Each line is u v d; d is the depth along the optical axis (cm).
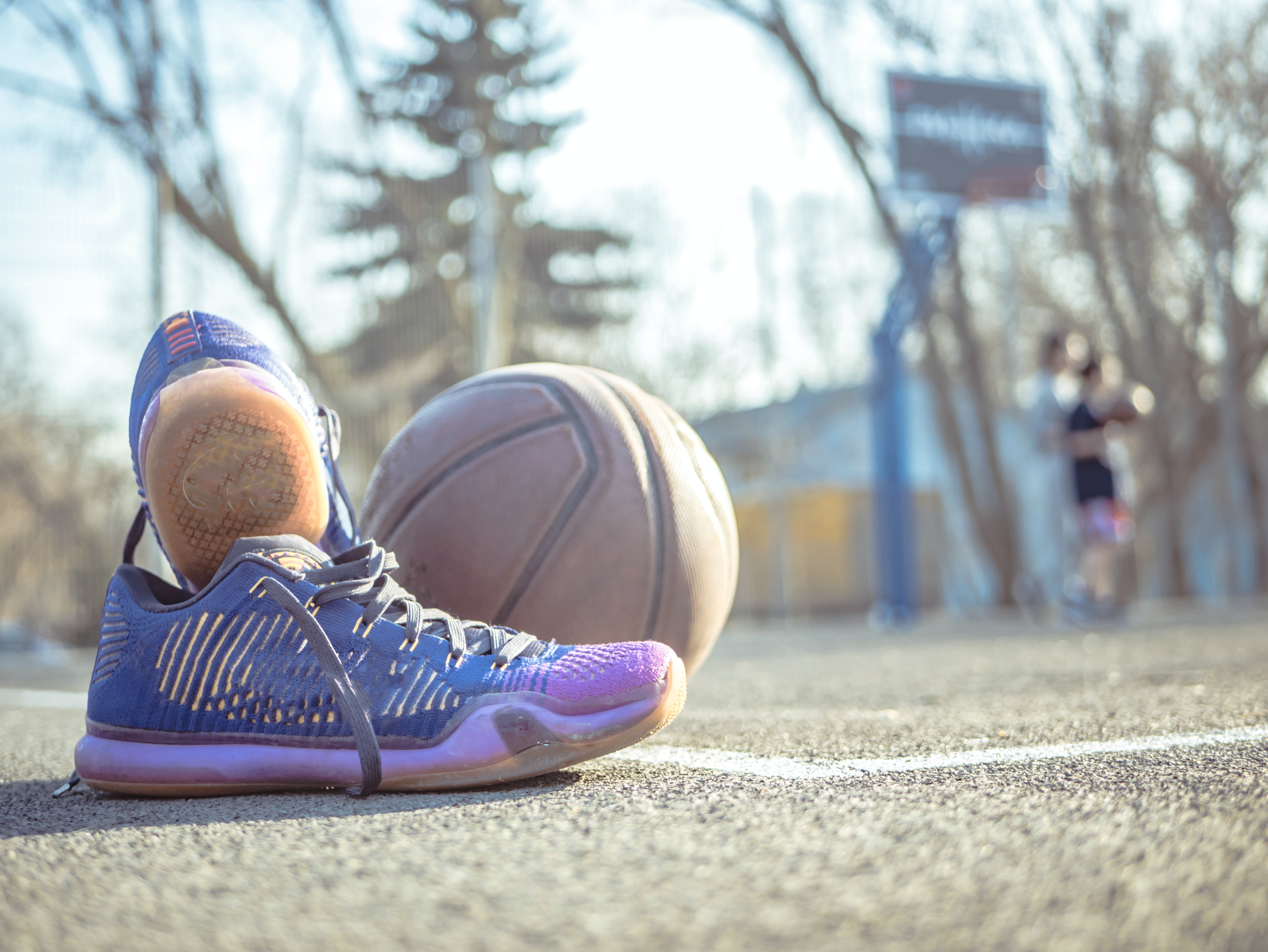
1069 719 211
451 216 969
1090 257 1367
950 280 1220
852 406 1112
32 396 813
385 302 922
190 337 160
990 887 88
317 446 158
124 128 1030
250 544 153
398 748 145
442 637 151
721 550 209
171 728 152
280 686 149
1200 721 198
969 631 739
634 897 87
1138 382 1382
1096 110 1334
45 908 91
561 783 150
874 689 322
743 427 1062
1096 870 92
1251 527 1327
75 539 854
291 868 102
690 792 136
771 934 77
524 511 197
